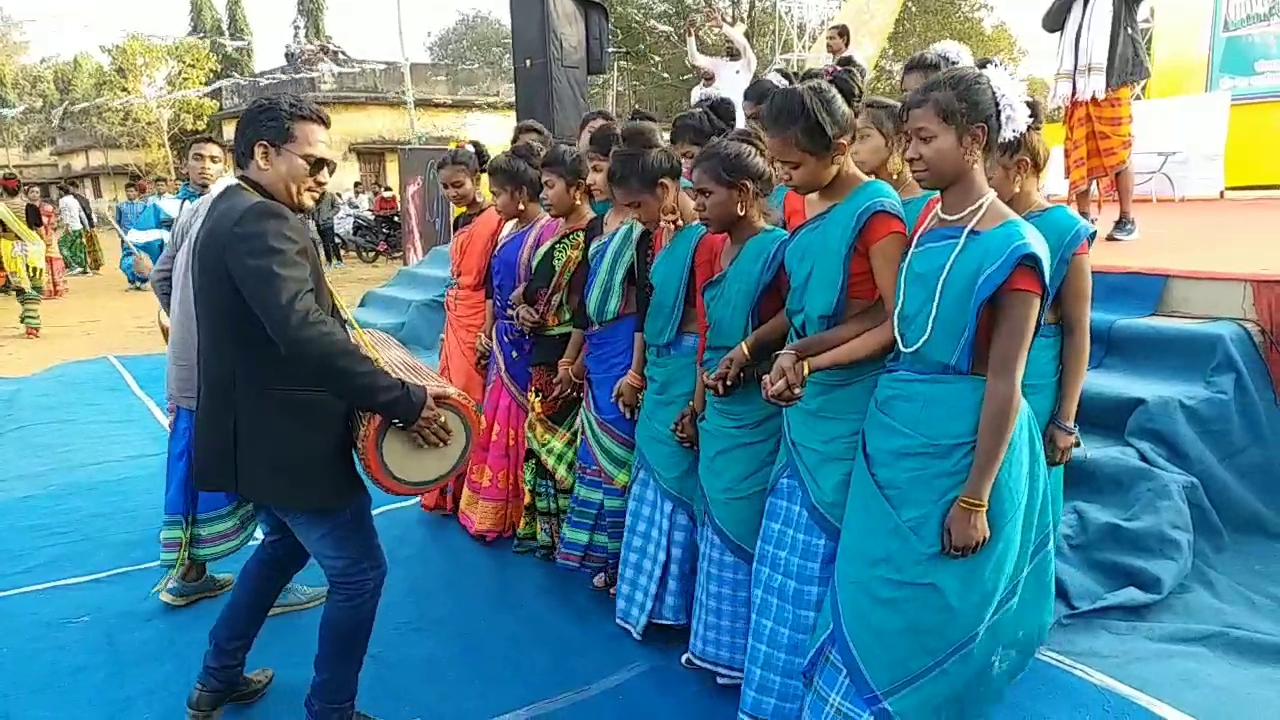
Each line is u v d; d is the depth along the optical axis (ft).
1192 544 10.06
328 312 7.82
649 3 69.62
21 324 35.63
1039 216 7.77
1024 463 6.99
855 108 9.14
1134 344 12.11
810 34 60.90
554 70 25.71
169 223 29.12
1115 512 10.32
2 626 10.65
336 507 7.48
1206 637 9.00
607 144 10.94
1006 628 7.28
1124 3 16.44
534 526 12.33
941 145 6.43
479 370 13.78
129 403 21.21
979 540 6.55
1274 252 14.42
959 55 9.29
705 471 8.86
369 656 9.77
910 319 6.80
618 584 10.24
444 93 85.51
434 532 13.25
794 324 7.76
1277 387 11.45
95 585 11.73
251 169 7.48
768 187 8.51
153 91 106.22
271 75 86.69
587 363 10.94
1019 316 6.27
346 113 79.77
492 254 13.30
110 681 9.48
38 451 17.49
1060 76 17.37
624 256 10.30
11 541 13.16
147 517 14.07
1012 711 8.04
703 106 12.26
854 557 7.00
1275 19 28.96
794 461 7.82
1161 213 22.48
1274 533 10.93
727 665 8.85
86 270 56.08
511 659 9.66
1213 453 10.97
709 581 8.91
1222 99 26.76
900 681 6.82
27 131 142.41
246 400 7.39
